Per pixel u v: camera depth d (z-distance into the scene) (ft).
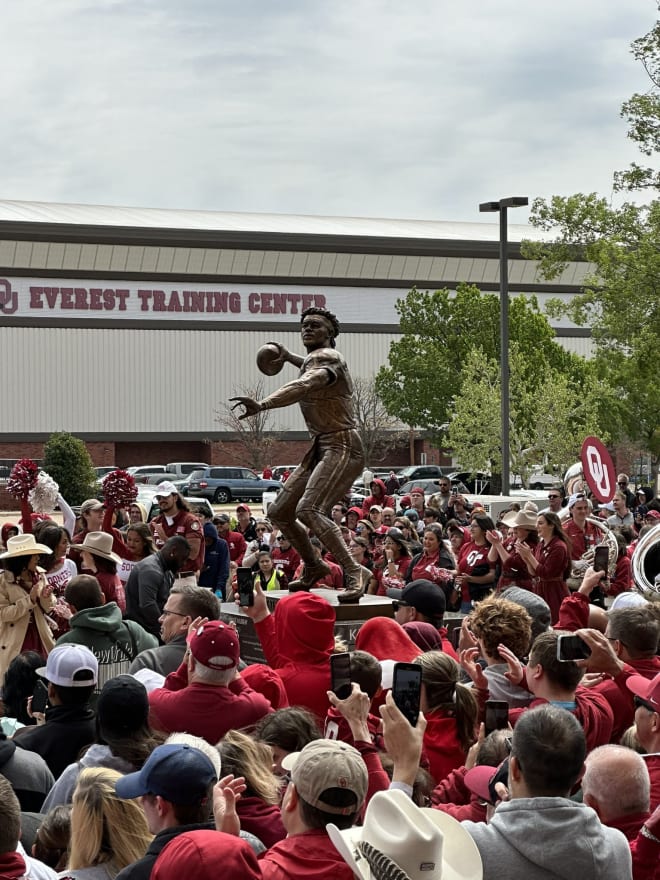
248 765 16.48
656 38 102.83
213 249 262.06
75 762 19.67
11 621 32.24
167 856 11.64
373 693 19.93
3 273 249.14
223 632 19.61
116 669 27.48
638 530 66.59
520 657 20.90
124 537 47.21
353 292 275.18
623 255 104.78
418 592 27.63
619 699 19.90
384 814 11.10
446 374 197.98
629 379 111.34
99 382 256.11
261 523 61.52
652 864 13.21
